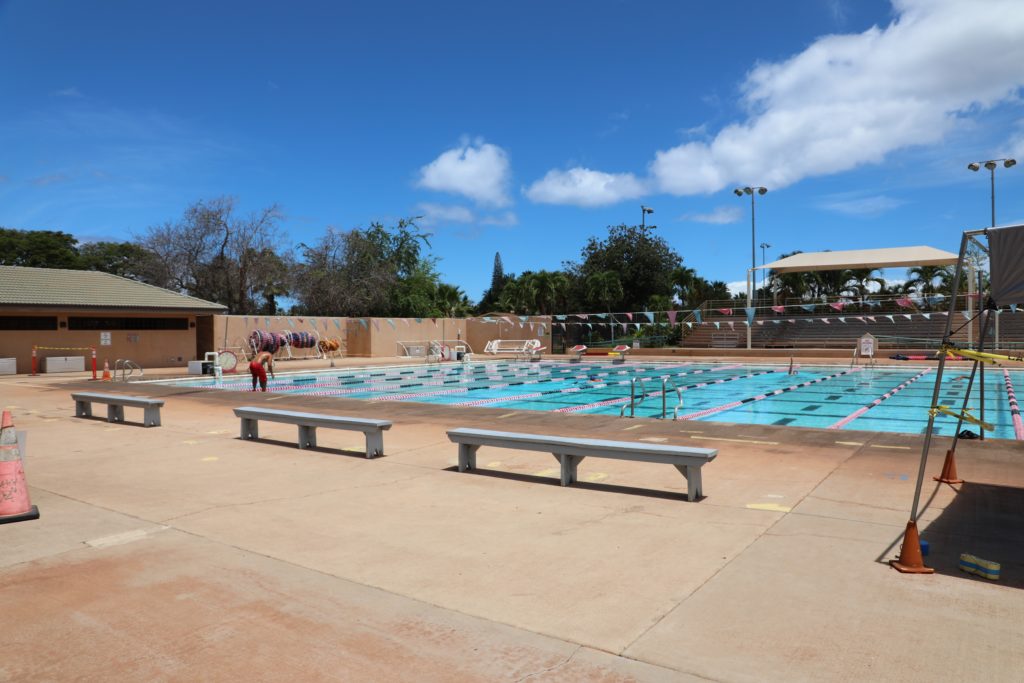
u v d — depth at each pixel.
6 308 21.22
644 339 37.56
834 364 26.64
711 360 29.22
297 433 9.89
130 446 8.80
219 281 35.94
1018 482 6.25
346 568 4.28
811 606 3.61
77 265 44.78
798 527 5.00
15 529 5.12
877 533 4.82
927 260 31.70
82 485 6.60
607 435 9.05
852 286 47.38
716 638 3.27
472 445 7.18
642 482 6.63
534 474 7.03
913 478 6.45
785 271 35.75
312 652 3.17
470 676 2.94
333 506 5.79
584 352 34.59
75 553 4.58
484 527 5.15
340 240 41.28
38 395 15.62
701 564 4.27
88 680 2.93
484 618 3.53
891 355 28.02
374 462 7.70
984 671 2.92
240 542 4.81
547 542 4.77
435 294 45.94
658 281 49.16
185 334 26.89
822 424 12.58
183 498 6.08
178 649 3.21
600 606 3.66
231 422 11.05
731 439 8.64
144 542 4.81
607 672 2.96
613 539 4.82
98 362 24.44
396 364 28.44
